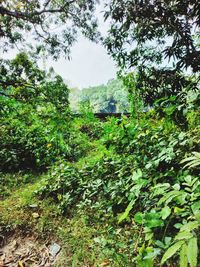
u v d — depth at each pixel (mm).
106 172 3736
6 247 3074
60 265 2596
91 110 9711
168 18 6473
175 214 2346
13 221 3398
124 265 2256
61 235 2990
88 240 2766
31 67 10617
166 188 2168
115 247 2508
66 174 4070
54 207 3588
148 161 3113
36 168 5750
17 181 5059
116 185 3232
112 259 2375
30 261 2773
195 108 3350
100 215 3148
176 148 3146
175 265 2096
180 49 6285
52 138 5715
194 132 3264
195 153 2125
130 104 5133
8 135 6566
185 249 1410
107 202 3260
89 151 6773
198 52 6070
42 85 10219
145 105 6102
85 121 9008
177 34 6344
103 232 2824
